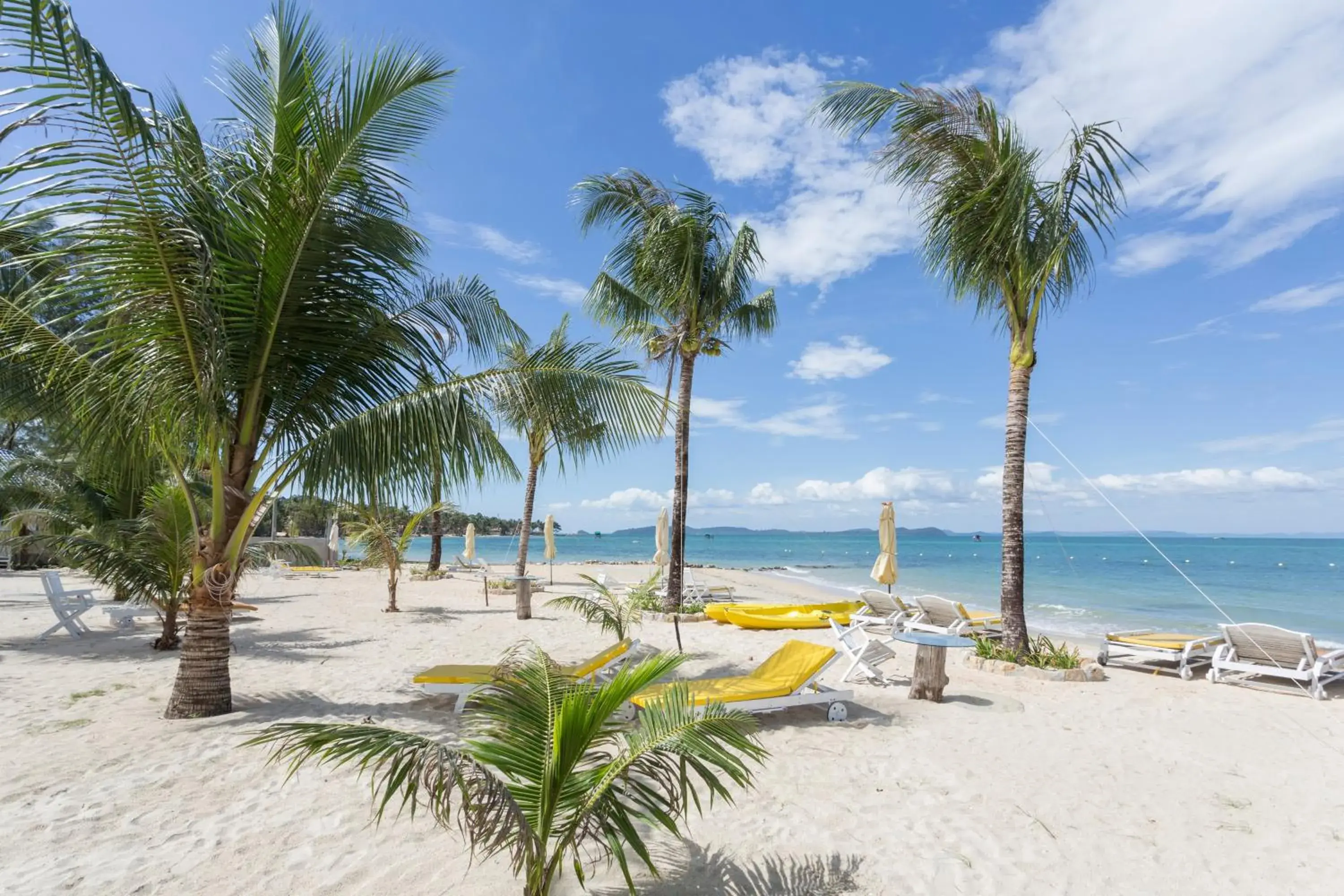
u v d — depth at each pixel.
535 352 6.01
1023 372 8.29
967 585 26.02
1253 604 18.86
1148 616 16.02
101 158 4.25
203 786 4.03
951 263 8.68
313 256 5.34
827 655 5.69
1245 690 7.14
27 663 7.55
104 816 3.62
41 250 5.46
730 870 3.16
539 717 2.71
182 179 4.71
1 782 4.05
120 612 9.30
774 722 5.61
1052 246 7.55
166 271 4.74
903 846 3.42
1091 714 6.03
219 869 3.10
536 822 2.62
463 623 11.59
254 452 5.66
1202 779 4.46
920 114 8.23
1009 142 8.06
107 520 11.25
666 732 2.69
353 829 3.50
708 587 17.69
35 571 20.98
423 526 23.42
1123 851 3.43
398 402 5.68
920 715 5.84
